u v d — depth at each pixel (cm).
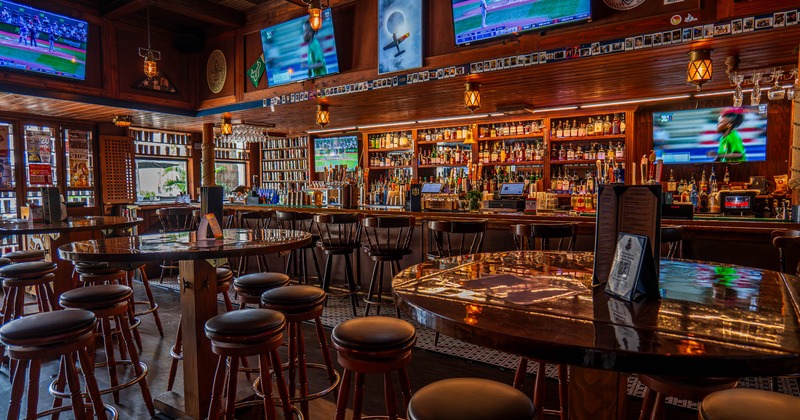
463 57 468
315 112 699
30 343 187
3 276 311
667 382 156
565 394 187
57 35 580
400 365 156
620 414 129
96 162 812
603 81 497
